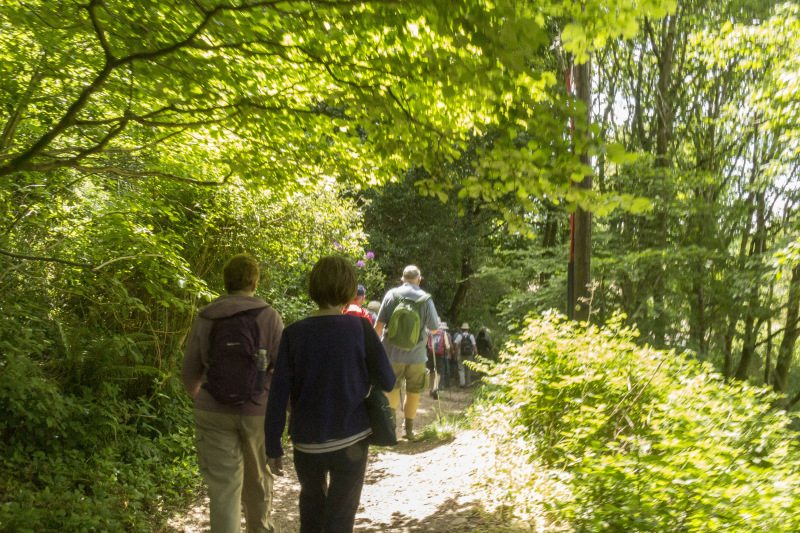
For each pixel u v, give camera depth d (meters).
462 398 11.61
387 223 20.05
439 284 21.39
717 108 14.41
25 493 3.67
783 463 3.32
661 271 11.32
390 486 5.01
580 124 2.59
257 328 3.21
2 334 4.24
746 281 11.09
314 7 2.71
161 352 6.18
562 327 5.40
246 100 3.32
